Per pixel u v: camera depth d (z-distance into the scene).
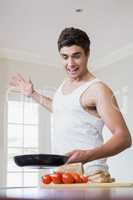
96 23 3.73
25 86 1.83
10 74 4.51
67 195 0.34
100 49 4.44
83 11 3.46
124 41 4.19
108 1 3.26
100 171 1.36
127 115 4.37
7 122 4.42
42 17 3.57
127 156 4.24
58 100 1.52
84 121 1.43
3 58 4.49
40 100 1.80
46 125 4.66
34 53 4.56
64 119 1.47
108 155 1.29
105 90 1.39
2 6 3.33
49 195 0.34
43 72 4.73
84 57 1.46
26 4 3.29
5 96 4.45
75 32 1.44
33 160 1.17
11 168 4.36
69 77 1.51
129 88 4.37
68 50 1.43
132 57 4.34
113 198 0.31
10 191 0.45
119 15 3.55
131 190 0.42
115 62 4.61
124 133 1.31
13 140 4.43
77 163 1.26
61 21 3.67
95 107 1.43
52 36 4.02
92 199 0.31
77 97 1.43
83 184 1.12
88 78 1.48
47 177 1.24
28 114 4.57
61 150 1.47
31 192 0.40
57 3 3.29
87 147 1.41
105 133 4.37
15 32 3.91
